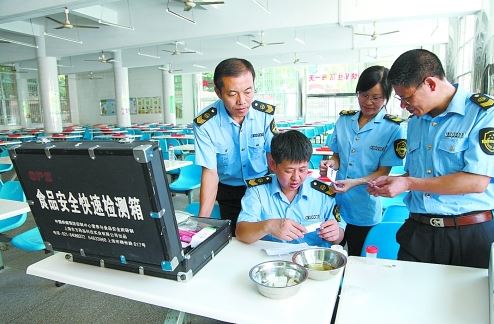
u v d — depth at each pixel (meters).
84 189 0.93
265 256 1.24
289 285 0.96
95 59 13.02
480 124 1.18
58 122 10.38
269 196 1.51
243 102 1.56
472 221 1.25
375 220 1.98
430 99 1.20
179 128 11.16
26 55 10.89
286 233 1.23
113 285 1.05
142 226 0.92
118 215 0.93
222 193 1.97
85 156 0.88
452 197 1.26
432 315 0.91
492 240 1.25
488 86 5.38
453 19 8.57
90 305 2.29
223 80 1.52
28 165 0.97
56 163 0.93
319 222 1.44
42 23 9.61
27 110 14.51
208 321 2.04
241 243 1.36
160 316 2.16
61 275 1.13
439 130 1.28
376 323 0.88
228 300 0.96
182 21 8.29
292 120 13.93
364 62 12.38
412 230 1.38
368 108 1.85
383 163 1.89
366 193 1.93
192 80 15.41
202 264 1.15
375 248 1.27
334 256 1.15
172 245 0.95
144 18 8.66
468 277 1.10
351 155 1.97
